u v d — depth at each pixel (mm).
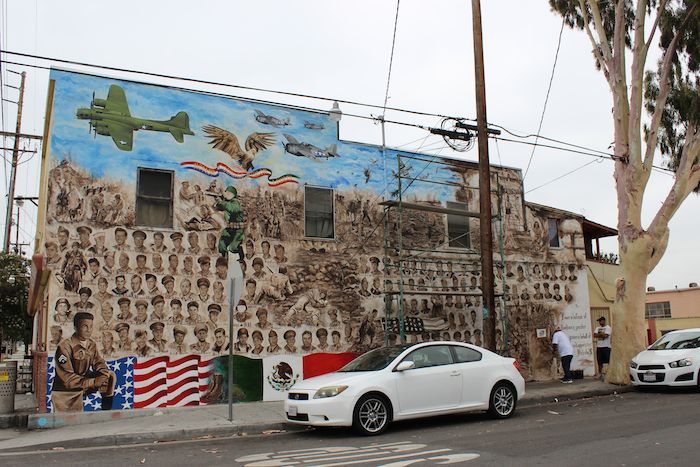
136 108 13625
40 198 16688
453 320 17000
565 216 19719
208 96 14453
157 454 8508
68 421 11648
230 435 10430
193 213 13844
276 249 14672
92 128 13117
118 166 13242
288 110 15453
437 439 8938
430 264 16906
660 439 8273
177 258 13523
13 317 31391
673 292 39562
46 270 12234
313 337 14750
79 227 12672
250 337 14031
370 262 15898
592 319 20156
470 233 17906
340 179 15883
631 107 16000
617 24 16281
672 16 16797
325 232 15508
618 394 15055
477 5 14352
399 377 10000
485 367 11008
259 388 13922
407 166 17094
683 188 15883
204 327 13547
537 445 8109
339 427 10492
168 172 13789
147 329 12977
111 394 12445
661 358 14641
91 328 12484
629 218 16141
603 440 8359
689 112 16188
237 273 11617
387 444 8641
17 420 11695
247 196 14539
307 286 14898
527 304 18391
